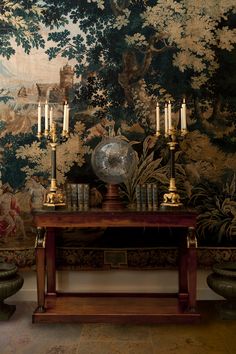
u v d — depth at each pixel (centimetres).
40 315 319
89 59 381
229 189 377
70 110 379
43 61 380
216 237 375
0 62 378
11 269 336
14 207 375
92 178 378
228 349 274
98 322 319
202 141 378
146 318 317
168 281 382
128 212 317
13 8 380
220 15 379
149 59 381
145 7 382
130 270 380
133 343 284
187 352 270
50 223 317
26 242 374
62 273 381
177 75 380
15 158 376
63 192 376
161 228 377
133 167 365
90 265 376
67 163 378
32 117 379
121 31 382
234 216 376
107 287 382
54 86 380
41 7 381
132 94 381
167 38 381
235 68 379
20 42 380
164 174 379
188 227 319
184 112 335
